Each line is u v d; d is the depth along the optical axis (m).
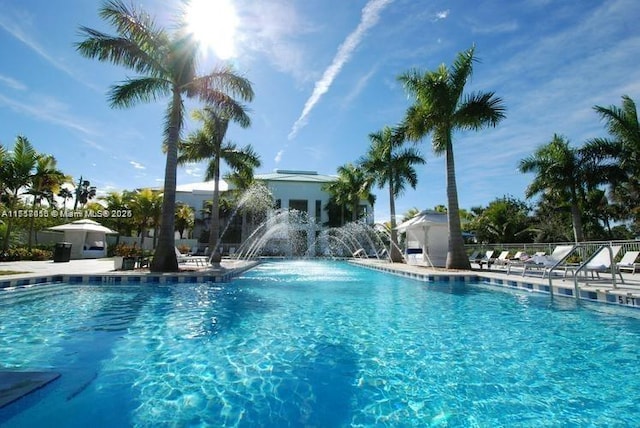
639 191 18.72
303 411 2.56
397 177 21.83
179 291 8.42
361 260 23.83
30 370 3.23
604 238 25.97
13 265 14.35
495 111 13.08
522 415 2.50
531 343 4.25
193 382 3.05
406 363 3.56
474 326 5.09
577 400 2.72
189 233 36.97
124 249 12.90
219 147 17.92
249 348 4.02
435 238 17.78
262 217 33.84
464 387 2.98
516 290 8.79
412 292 8.54
